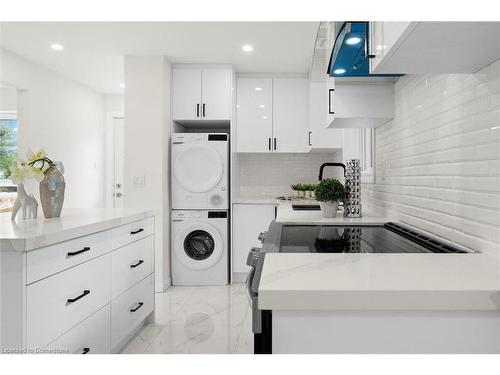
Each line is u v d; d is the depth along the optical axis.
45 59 3.88
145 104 3.74
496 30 0.88
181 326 2.81
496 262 1.03
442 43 0.96
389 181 2.18
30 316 1.41
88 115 5.10
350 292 0.78
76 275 1.75
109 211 2.63
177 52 3.65
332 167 4.45
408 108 1.84
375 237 1.56
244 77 4.28
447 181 1.40
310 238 1.54
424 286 0.81
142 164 3.74
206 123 4.27
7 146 5.02
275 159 4.65
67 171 4.62
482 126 1.15
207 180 3.93
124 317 2.33
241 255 4.04
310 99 3.94
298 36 3.23
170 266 3.98
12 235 1.43
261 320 0.81
